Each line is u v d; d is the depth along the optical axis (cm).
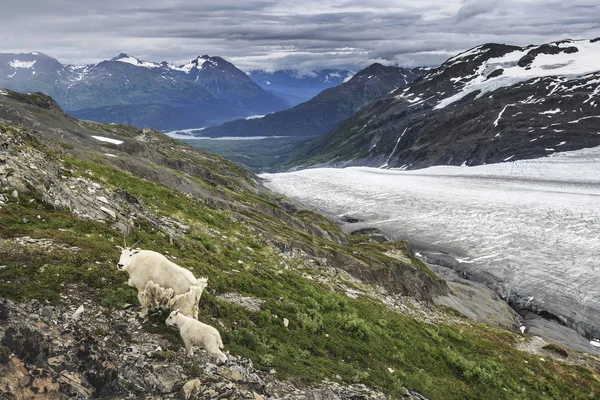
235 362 1159
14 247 1277
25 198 1669
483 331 4031
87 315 1095
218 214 3638
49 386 777
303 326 1809
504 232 11312
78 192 1986
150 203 2862
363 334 2092
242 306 1736
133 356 999
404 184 18262
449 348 2666
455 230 11875
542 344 4016
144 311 1182
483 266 9538
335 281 3466
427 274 5947
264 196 10656
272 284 2264
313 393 1221
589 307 7650
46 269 1215
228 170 12025
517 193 14788
